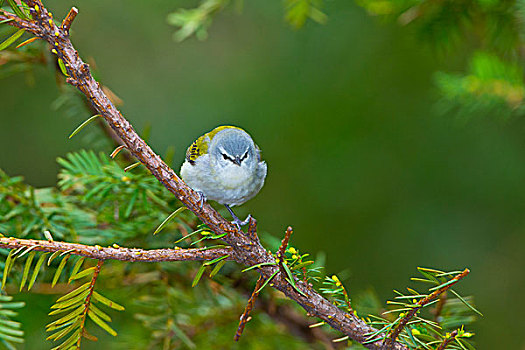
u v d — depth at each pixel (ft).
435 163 43.62
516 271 40.78
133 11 45.24
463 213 42.80
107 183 22.16
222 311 25.54
